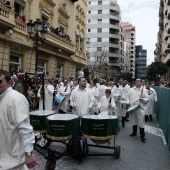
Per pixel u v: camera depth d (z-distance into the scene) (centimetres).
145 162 634
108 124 585
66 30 2912
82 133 602
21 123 301
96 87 1403
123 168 587
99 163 618
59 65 2711
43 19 2369
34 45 2028
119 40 8662
